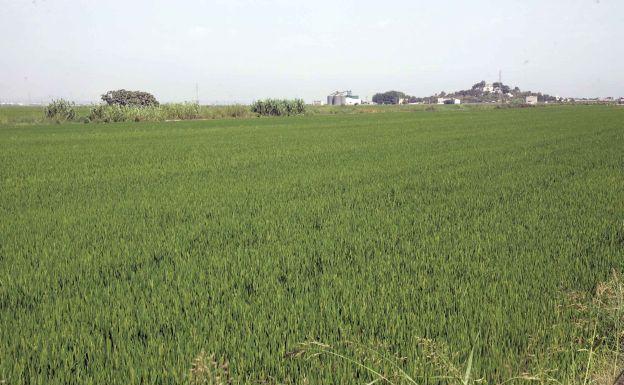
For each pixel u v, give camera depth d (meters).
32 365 3.79
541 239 7.60
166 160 18.92
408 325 4.50
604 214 9.38
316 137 30.22
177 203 10.91
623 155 19.45
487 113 77.38
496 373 3.72
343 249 7.17
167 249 7.23
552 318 4.64
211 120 58.56
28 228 8.57
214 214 9.72
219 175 15.12
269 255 6.85
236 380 3.59
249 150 22.50
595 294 5.14
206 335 4.31
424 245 7.23
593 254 6.75
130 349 4.08
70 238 7.98
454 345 4.10
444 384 3.60
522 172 15.30
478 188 12.62
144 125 45.91
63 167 17.00
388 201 10.98
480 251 6.91
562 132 32.78
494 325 4.50
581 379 3.72
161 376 3.67
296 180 14.04
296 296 5.26
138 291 5.46
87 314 4.84
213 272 6.14
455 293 5.35
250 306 4.96
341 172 15.58
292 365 3.79
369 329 4.39
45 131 36.78
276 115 76.06
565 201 10.73
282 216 9.48
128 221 9.14
